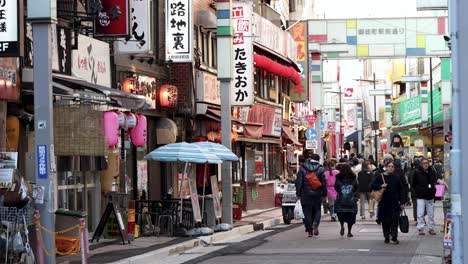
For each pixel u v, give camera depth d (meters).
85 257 14.00
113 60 21.31
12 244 13.20
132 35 21.00
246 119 32.94
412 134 72.12
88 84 16.05
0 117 15.16
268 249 18.12
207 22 28.00
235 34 29.41
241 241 20.77
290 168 38.19
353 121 105.31
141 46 21.09
